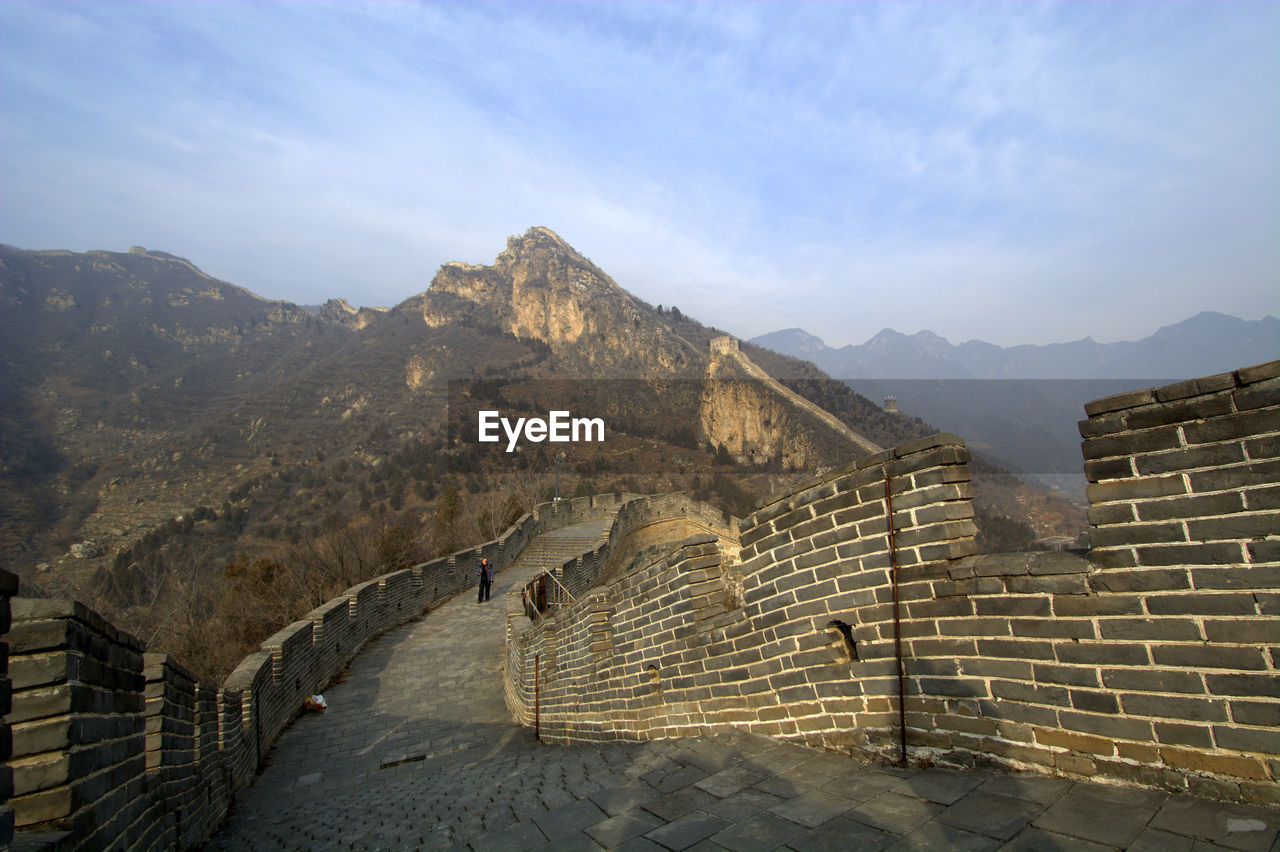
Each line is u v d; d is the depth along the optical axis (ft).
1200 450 9.86
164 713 16.92
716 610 19.12
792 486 15.58
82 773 10.71
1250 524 9.37
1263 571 9.23
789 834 10.77
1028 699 11.43
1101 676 10.60
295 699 40.96
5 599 9.27
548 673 30.73
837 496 14.60
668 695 20.07
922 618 12.96
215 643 66.08
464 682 47.06
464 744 34.71
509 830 13.01
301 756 34.60
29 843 8.84
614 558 95.20
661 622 20.36
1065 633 11.02
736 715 17.42
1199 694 9.66
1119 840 8.92
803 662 15.37
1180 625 9.89
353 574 76.38
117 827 12.24
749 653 16.84
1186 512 9.93
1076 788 10.54
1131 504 10.46
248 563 77.05
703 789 13.62
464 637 58.80
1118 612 10.48
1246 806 9.08
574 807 13.87
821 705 14.90
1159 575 10.12
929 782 12.04
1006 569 11.73
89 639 11.46
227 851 19.70
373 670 50.42
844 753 14.26
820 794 12.34
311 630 44.96
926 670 12.86
